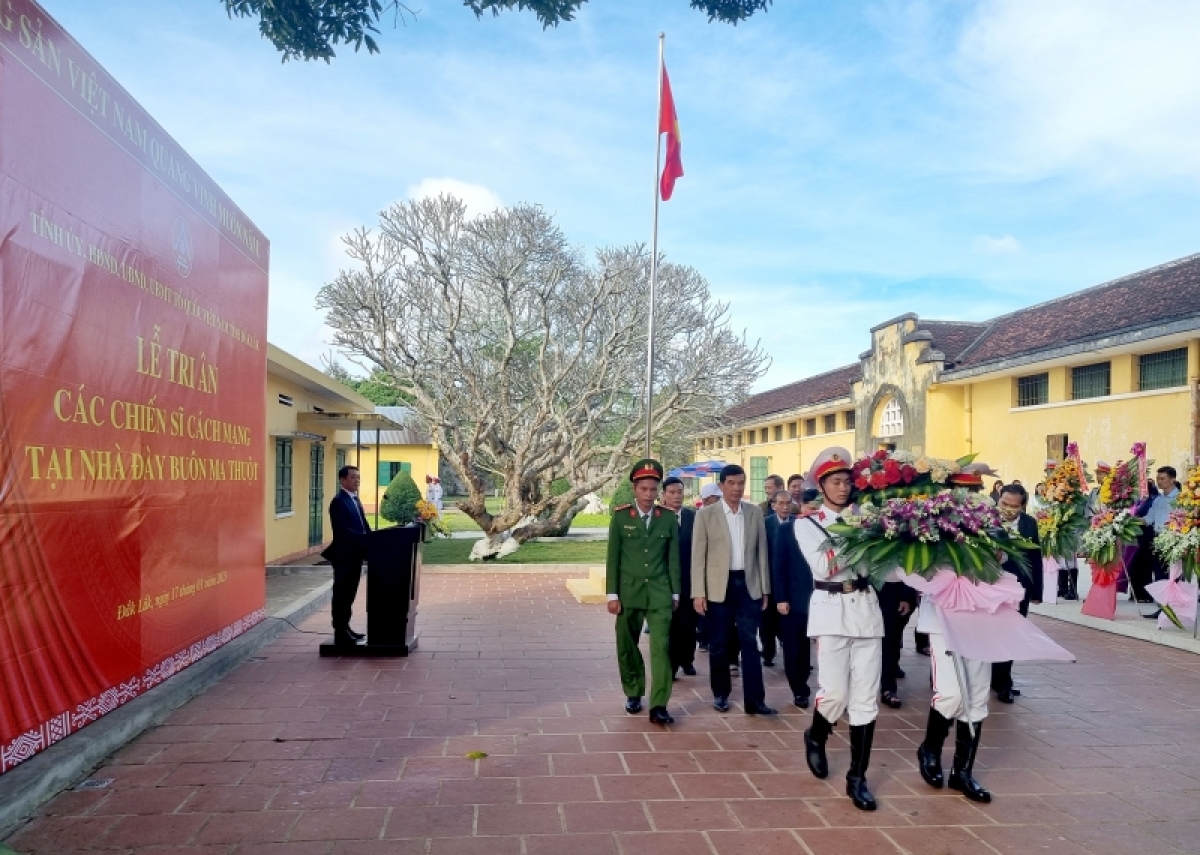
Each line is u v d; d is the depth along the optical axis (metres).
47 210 4.84
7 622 4.40
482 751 5.23
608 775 4.85
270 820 4.15
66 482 5.00
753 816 4.30
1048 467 10.89
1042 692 7.02
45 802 4.35
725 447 38.81
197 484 7.15
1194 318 13.53
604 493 32.50
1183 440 14.66
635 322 16.45
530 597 11.92
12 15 4.49
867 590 4.64
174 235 6.70
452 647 8.42
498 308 17.17
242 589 8.48
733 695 6.84
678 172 13.34
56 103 4.94
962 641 4.36
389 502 24.14
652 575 6.04
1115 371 16.27
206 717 5.91
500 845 3.90
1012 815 4.36
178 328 6.77
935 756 4.78
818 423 29.00
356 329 15.82
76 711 5.07
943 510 4.48
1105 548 10.08
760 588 6.43
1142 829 4.20
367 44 5.55
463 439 16.91
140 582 5.99
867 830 4.15
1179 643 8.80
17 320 4.53
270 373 13.62
